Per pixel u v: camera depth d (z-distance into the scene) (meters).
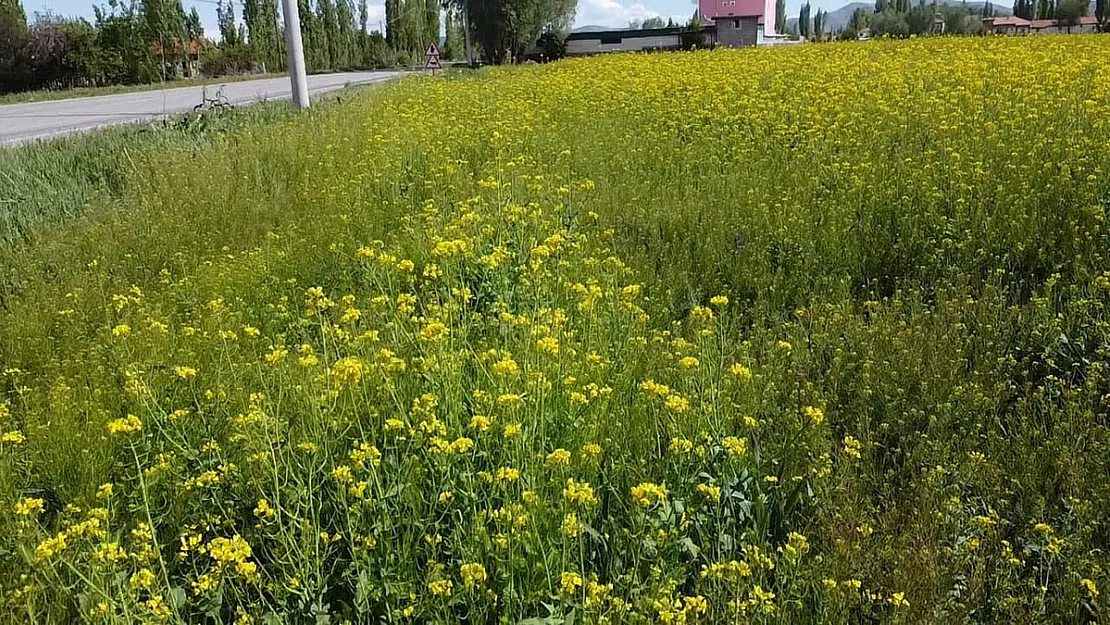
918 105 10.88
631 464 3.50
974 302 5.19
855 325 5.01
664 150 10.03
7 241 8.16
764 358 4.77
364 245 6.91
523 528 2.98
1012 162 7.47
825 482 3.47
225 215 8.27
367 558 2.96
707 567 2.99
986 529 3.29
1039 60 15.42
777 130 10.30
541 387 3.62
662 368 4.42
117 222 8.09
